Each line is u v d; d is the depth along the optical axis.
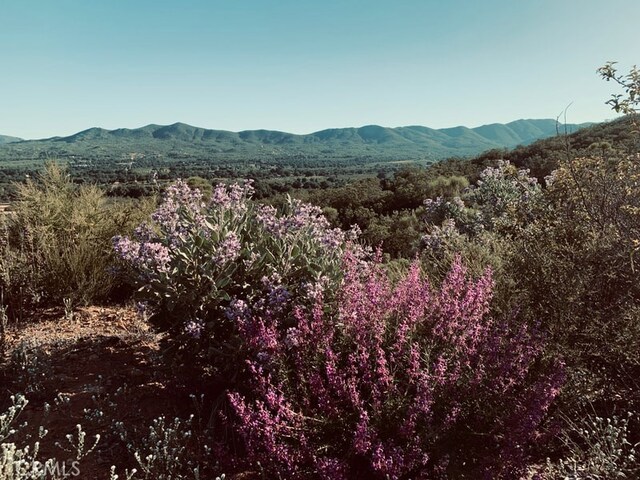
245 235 3.81
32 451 2.63
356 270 3.83
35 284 4.95
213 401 3.25
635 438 2.82
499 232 5.54
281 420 2.61
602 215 3.52
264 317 3.23
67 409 3.10
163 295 3.35
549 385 2.48
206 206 4.10
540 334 2.96
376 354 2.82
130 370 3.71
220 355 3.21
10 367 3.51
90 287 5.20
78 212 5.90
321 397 2.55
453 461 2.46
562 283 3.46
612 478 2.35
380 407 2.54
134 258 3.39
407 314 3.14
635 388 3.03
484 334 2.91
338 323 3.09
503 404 2.57
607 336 3.12
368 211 31.88
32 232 5.31
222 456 2.59
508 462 2.33
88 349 4.05
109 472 2.53
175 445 2.72
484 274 4.05
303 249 3.69
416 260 4.34
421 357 2.87
